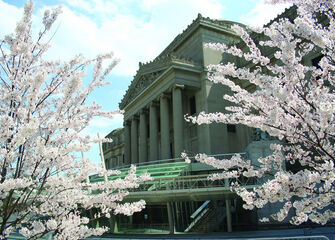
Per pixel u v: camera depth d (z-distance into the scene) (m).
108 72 9.63
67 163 8.01
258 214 28.11
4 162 6.98
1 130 5.98
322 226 22.58
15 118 7.39
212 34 53.31
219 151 45.78
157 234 28.53
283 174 6.14
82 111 8.89
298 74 7.35
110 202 8.59
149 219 33.50
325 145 7.55
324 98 7.72
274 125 7.35
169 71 48.69
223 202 32.28
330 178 6.08
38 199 7.68
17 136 6.11
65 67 8.65
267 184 6.05
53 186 7.47
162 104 51.09
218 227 29.84
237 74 7.81
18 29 7.90
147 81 58.09
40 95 8.02
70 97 8.15
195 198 27.58
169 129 53.06
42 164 7.40
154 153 52.69
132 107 65.69
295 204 6.60
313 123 7.08
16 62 8.18
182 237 24.50
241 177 27.80
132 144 63.41
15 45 7.80
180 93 47.59
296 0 8.53
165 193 28.36
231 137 48.59
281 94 6.67
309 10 8.69
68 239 7.31
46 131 7.43
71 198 8.34
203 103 48.16
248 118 7.97
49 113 8.17
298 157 8.62
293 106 7.06
